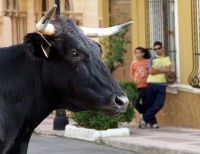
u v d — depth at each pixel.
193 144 17.48
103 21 24.91
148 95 20.98
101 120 19.47
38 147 18.38
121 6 24.72
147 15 22.64
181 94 21.22
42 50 8.46
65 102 8.73
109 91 8.48
